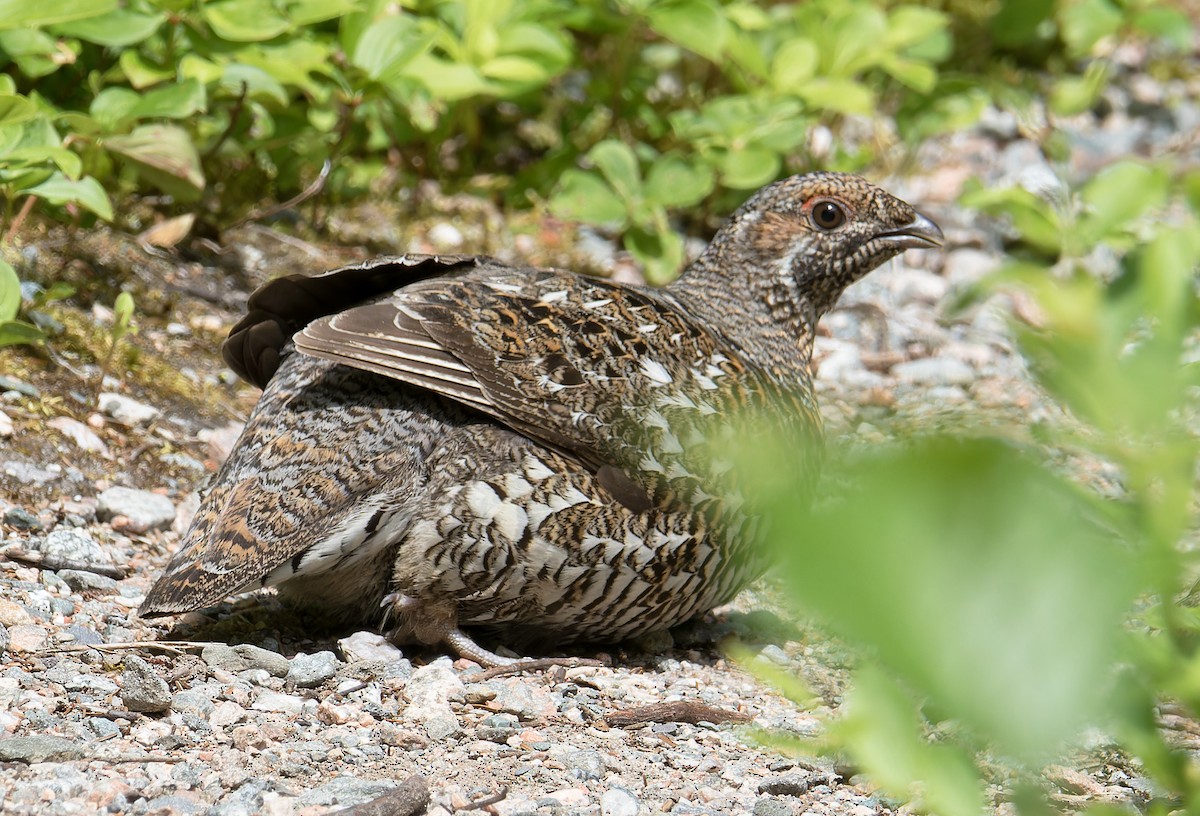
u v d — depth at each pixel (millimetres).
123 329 8867
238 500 6352
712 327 7840
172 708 5828
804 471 7633
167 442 8844
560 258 12344
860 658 2922
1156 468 2486
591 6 12781
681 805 5387
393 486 6461
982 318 12523
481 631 7223
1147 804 5742
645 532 6668
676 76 14945
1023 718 1352
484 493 6477
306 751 5527
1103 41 17250
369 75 10492
